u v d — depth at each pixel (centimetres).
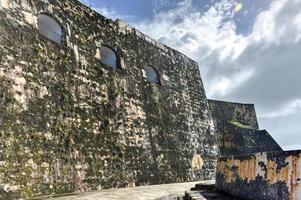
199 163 1497
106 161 991
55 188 793
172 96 1454
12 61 754
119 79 1149
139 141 1162
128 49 1252
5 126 697
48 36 927
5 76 726
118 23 1237
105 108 1045
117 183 1009
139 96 1234
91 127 966
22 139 733
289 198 328
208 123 1681
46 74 851
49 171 788
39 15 885
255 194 418
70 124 891
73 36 988
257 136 2292
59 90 881
